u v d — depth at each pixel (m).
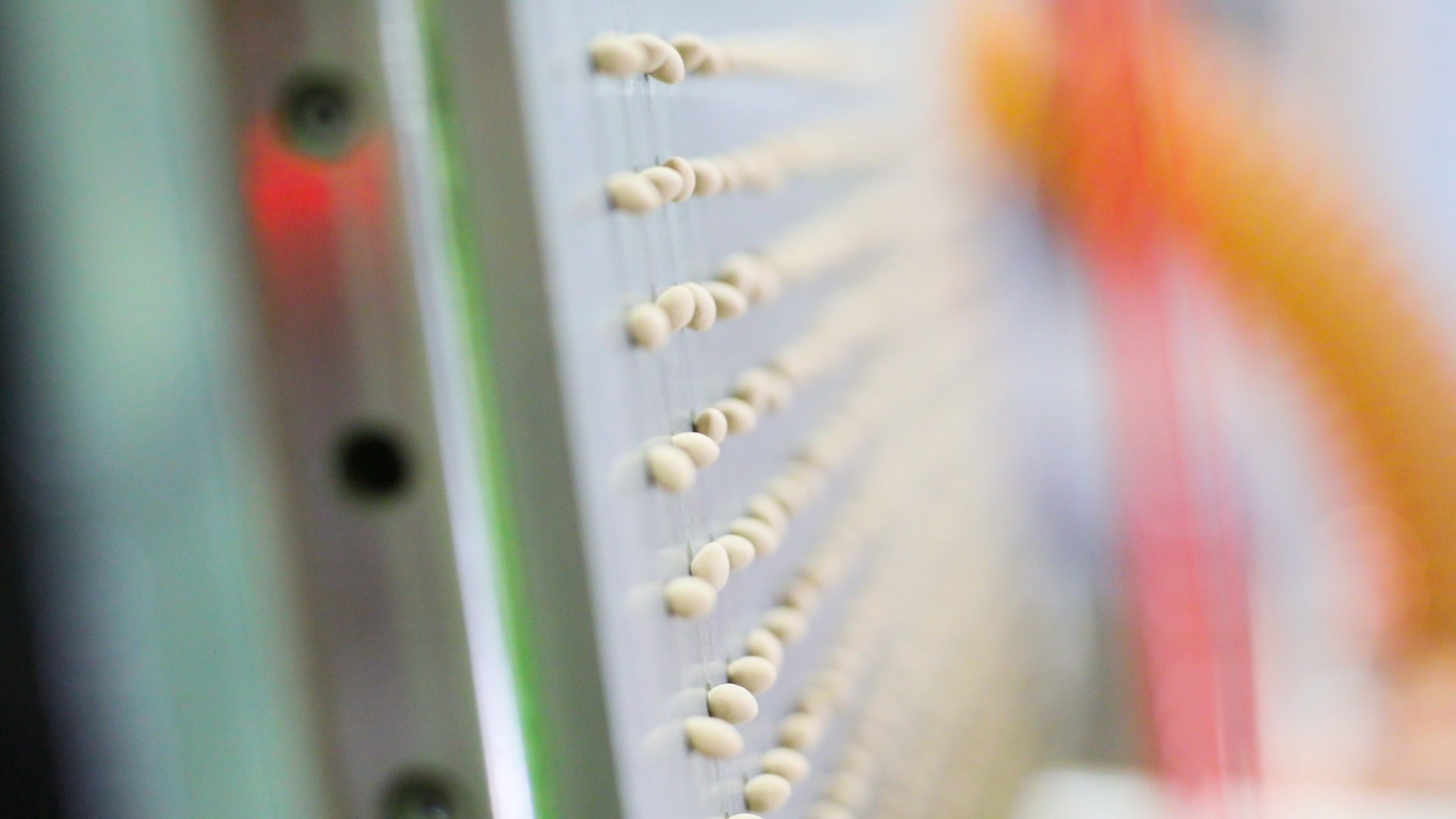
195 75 0.34
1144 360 1.04
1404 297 1.16
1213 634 1.04
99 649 0.34
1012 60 0.94
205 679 0.34
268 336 0.34
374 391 0.34
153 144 0.34
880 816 0.51
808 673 0.46
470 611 0.35
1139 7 1.01
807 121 0.53
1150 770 0.97
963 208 0.88
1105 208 1.01
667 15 0.42
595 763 0.36
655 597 0.38
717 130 0.45
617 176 0.37
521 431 0.35
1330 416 1.16
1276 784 1.08
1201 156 1.09
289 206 0.34
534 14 0.35
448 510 0.34
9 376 0.34
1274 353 1.14
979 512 0.83
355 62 0.34
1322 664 1.15
